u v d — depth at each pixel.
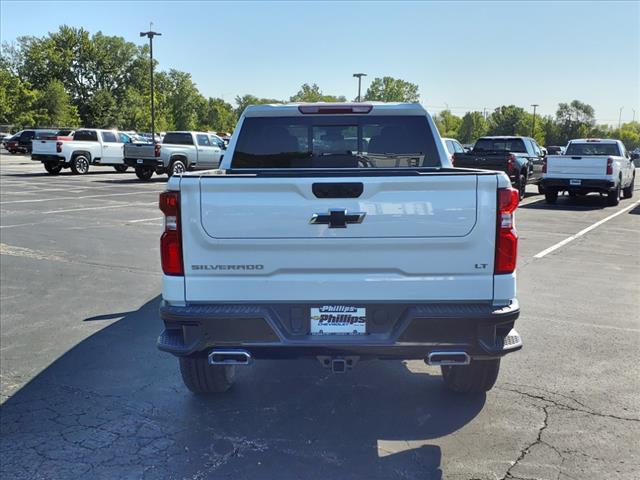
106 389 4.52
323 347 3.42
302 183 3.33
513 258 3.42
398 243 3.37
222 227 3.38
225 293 3.45
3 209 15.05
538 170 20.70
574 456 3.53
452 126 144.50
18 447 3.65
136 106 99.62
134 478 3.32
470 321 3.39
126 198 18.20
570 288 7.57
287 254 3.40
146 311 6.52
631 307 6.70
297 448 3.64
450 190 3.34
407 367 4.98
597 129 139.50
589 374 4.77
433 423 3.96
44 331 5.85
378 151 5.04
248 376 4.81
